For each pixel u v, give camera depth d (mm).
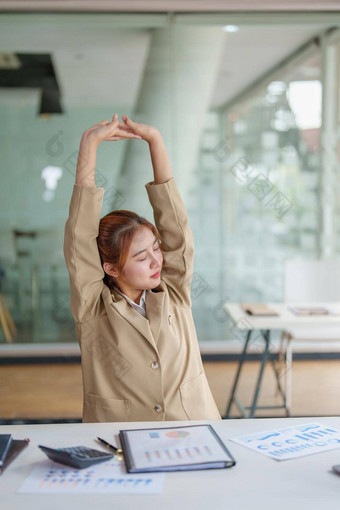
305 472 1080
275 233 4258
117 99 4090
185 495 1000
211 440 1193
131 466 1079
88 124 4086
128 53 4055
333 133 4188
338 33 4090
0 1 3846
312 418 1370
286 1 3961
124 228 1460
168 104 4121
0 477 1086
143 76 4086
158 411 1452
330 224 4258
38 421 3090
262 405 3301
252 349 4219
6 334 4262
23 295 4234
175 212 1559
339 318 2854
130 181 4105
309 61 4129
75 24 4004
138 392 1453
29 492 1023
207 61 4098
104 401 1457
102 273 1497
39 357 4246
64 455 1118
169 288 1582
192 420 1413
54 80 4047
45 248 4195
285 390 3553
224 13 4031
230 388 3621
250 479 1055
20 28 3992
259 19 4047
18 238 4180
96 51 4039
